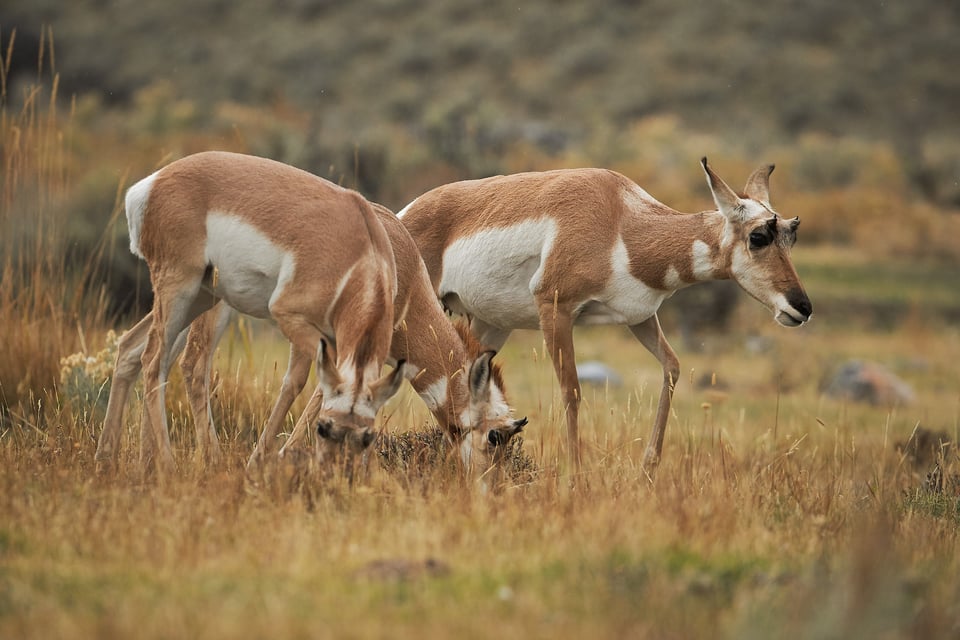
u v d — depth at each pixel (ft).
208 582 59.62
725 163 437.17
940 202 470.80
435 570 62.69
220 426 106.73
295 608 55.67
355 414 75.41
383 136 313.73
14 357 110.63
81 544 65.26
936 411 175.94
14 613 53.93
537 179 106.22
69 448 87.71
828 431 141.49
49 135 124.98
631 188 105.91
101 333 125.90
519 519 73.82
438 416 93.97
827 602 54.34
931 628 53.83
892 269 323.57
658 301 104.01
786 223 98.07
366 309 80.59
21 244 126.41
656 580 61.16
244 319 138.92
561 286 102.68
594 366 181.98
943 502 94.38
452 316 117.50
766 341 241.35
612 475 90.68
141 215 84.99
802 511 84.84
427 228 109.91
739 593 59.52
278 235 83.20
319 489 75.61
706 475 94.79
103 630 50.37
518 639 51.85
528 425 122.01
